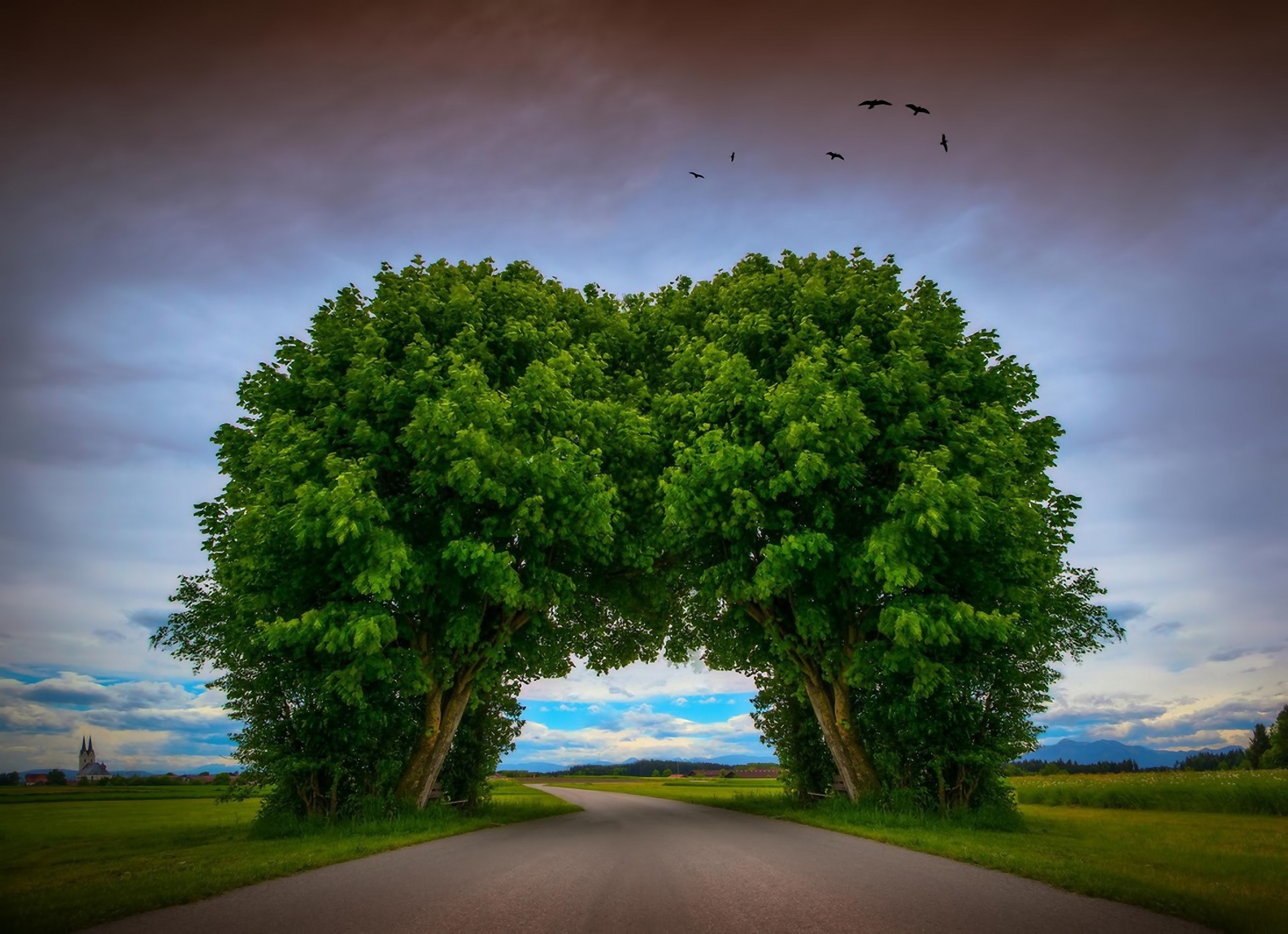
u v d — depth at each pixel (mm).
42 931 6566
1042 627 19750
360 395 17969
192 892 8023
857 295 20500
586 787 70938
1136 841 13758
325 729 17750
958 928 6488
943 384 19516
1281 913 6789
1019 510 17812
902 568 16438
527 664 22984
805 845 13297
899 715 18703
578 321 24281
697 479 18750
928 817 17750
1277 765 78562
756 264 24562
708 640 26594
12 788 52312
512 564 19688
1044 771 56438
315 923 6809
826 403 17203
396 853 12180
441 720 20906
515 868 10234
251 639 17500
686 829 17203
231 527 18328
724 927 6504
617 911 7195
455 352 18906
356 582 15930
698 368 21484
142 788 55312
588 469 18922
